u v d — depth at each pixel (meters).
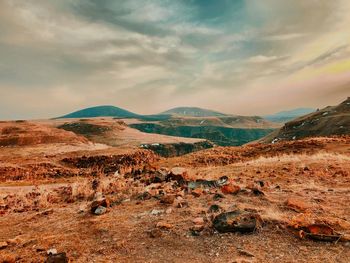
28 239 7.04
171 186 11.73
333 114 159.75
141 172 17.42
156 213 8.07
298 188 10.33
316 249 5.48
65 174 38.62
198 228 6.61
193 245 6.03
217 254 5.54
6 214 9.98
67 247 6.33
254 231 6.37
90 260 5.66
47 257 5.86
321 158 19.95
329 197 8.87
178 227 6.94
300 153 27.72
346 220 6.79
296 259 5.12
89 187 13.12
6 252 6.35
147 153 57.94
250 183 11.38
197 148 154.12
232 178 13.53
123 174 17.61
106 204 9.23
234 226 6.41
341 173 13.77
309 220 6.59
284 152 30.03
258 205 8.06
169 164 29.95
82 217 8.58
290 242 5.84
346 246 5.50
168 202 8.95
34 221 8.68
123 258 5.67
